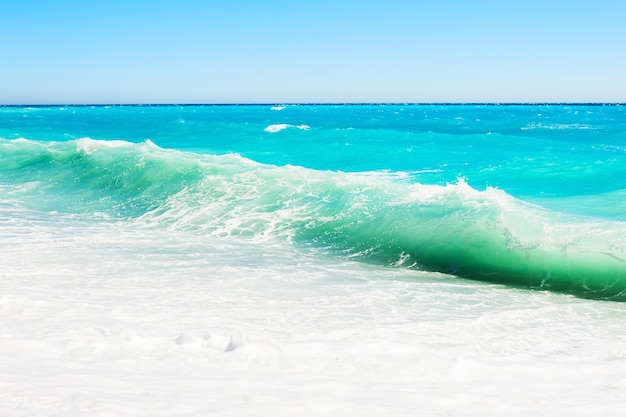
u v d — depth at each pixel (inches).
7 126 2081.7
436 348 211.5
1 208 567.5
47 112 4279.0
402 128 1704.0
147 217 534.0
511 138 1115.9
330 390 154.4
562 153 907.4
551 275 346.6
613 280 331.3
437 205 465.1
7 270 318.3
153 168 705.0
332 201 527.2
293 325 236.5
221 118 2645.2
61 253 372.5
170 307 255.1
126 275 321.7
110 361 171.6
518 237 389.4
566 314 278.8
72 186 711.1
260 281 324.5
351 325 241.1
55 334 199.0
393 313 267.9
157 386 149.6
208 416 129.0
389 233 438.6
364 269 375.2
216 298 279.6
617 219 449.1
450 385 167.6
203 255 390.6
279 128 1524.4
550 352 214.1
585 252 359.9
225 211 534.0
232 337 195.3
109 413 126.0
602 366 195.0
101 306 248.4
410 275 362.0
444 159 903.1
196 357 180.1
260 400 142.7
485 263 373.1
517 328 249.4
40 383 146.4
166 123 2133.4
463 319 261.3
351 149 1057.5
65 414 124.3
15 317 221.8
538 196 593.0
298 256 405.7
